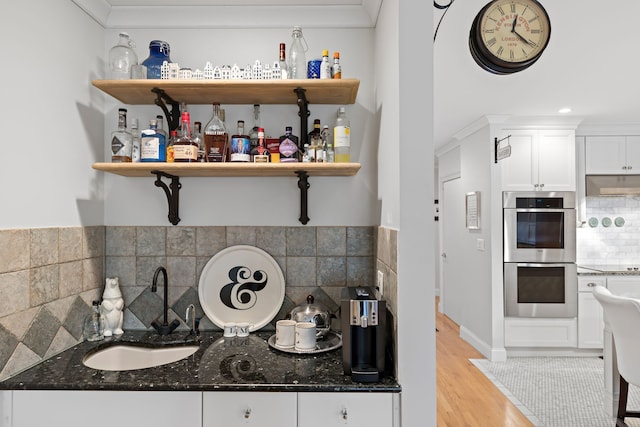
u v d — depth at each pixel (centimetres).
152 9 194
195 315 199
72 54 174
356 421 137
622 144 430
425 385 136
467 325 464
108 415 138
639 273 393
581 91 319
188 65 200
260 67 173
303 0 190
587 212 458
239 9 195
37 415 138
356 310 142
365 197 200
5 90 138
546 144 401
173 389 136
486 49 150
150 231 199
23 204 146
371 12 190
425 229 137
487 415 284
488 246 405
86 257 183
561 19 211
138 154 179
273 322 197
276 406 137
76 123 177
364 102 200
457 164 508
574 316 397
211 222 200
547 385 335
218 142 175
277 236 200
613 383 277
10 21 140
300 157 181
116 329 192
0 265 135
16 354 143
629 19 210
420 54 138
